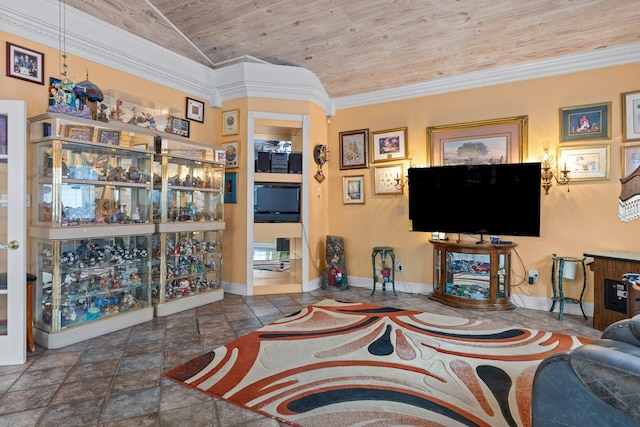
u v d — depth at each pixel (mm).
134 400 2025
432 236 4488
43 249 2924
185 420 1836
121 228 3211
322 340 2938
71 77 3213
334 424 1794
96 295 3127
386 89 4754
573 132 3764
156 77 3982
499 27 3484
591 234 3695
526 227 3820
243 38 4012
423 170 4371
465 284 4141
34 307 2945
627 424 1040
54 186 2814
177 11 3609
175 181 3885
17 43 2869
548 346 2822
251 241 4535
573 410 1144
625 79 3533
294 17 3617
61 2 3061
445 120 4449
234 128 4598
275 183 4723
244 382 2232
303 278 4754
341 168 5184
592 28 3338
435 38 3744
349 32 3812
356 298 4395
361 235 5047
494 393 2094
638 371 1028
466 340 2949
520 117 4004
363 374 2332
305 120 4711
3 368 2434
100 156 3178
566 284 3818
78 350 2744
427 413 1884
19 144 2555
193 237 4098
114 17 3418
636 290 2781
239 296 4465
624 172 3541
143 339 2979
